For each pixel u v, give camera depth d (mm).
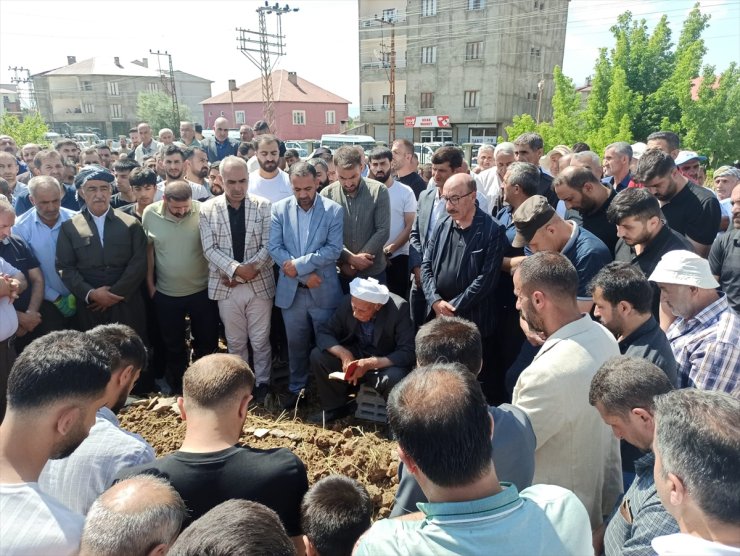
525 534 1305
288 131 54594
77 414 1671
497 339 4320
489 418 1422
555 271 2379
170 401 4305
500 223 4320
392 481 3455
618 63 21938
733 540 1224
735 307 4184
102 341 2264
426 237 4832
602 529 2252
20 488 1545
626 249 3814
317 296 4809
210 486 1963
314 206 4738
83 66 76375
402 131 45188
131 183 5352
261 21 40250
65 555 1512
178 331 5062
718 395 1374
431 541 1294
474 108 40594
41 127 22656
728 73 18844
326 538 2008
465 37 39719
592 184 3984
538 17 41875
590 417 2227
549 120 45688
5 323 3973
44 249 4863
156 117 63688
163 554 1484
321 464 3621
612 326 2586
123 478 1938
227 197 4871
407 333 4355
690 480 1261
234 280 4805
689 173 6246
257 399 4941
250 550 1229
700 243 4398
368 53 45250
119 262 4746
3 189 5906
